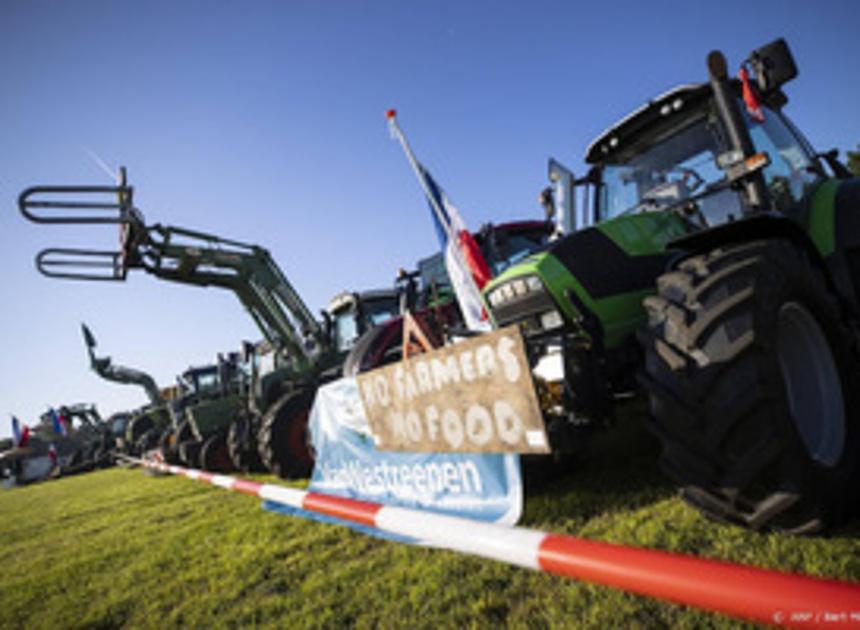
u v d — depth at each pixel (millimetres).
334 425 3133
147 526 3904
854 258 2125
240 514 3662
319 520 2912
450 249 3248
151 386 12398
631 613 1226
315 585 1894
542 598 1416
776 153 2490
